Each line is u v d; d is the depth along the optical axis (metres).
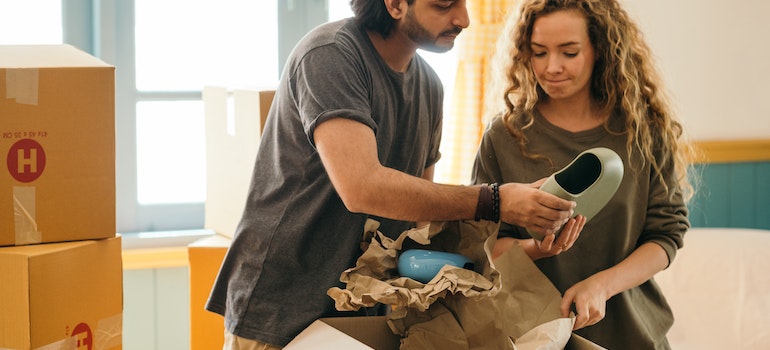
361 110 1.41
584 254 1.63
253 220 1.58
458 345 1.38
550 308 1.44
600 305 1.51
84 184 1.67
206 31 2.83
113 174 1.69
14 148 1.61
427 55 2.78
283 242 1.52
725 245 2.69
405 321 1.44
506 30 1.71
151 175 2.83
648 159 1.65
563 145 1.64
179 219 2.86
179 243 2.75
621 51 1.62
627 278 1.57
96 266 1.69
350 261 1.53
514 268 1.45
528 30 1.64
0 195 1.61
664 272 2.65
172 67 2.81
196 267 2.14
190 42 2.82
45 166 1.63
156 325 2.75
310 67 1.45
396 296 1.32
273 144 1.59
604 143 1.64
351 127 1.38
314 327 1.46
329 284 1.52
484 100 2.60
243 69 2.88
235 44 2.86
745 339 2.50
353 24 1.53
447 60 2.75
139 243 2.72
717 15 3.03
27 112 1.61
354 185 1.36
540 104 1.69
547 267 1.64
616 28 1.61
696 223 3.05
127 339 2.73
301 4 2.88
